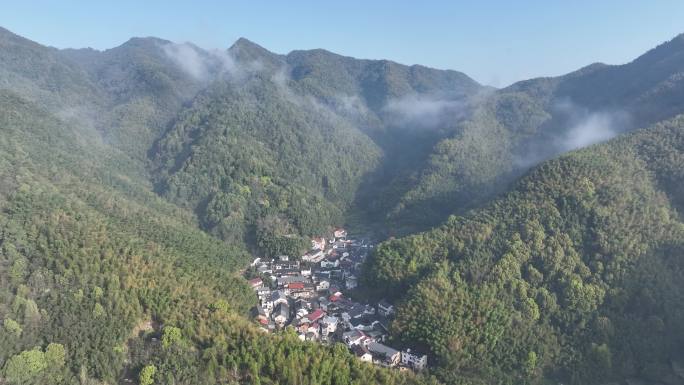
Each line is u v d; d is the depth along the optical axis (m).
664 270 167.62
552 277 172.25
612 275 167.88
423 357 150.88
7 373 108.94
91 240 155.62
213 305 153.25
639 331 157.50
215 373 125.44
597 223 182.38
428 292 170.12
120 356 126.06
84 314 130.62
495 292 168.50
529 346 153.62
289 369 124.00
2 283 129.88
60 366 118.00
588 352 153.38
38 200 164.00
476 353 150.75
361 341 163.75
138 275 151.50
